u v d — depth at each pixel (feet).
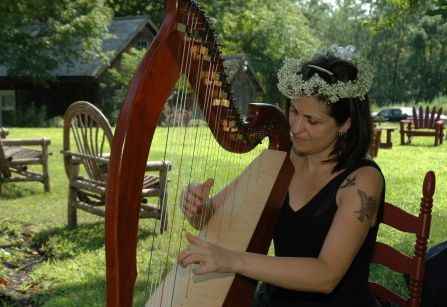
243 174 7.07
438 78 190.19
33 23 80.89
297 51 106.32
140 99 3.87
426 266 7.99
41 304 11.76
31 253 15.08
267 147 7.39
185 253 4.69
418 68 192.85
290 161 6.66
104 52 82.17
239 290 5.68
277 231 6.30
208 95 5.16
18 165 22.86
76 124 16.58
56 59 82.12
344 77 5.49
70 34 77.30
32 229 17.17
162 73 4.04
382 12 162.61
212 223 6.35
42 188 23.73
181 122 5.15
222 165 11.94
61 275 13.21
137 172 3.90
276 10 109.50
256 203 6.43
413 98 191.42
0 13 74.13
